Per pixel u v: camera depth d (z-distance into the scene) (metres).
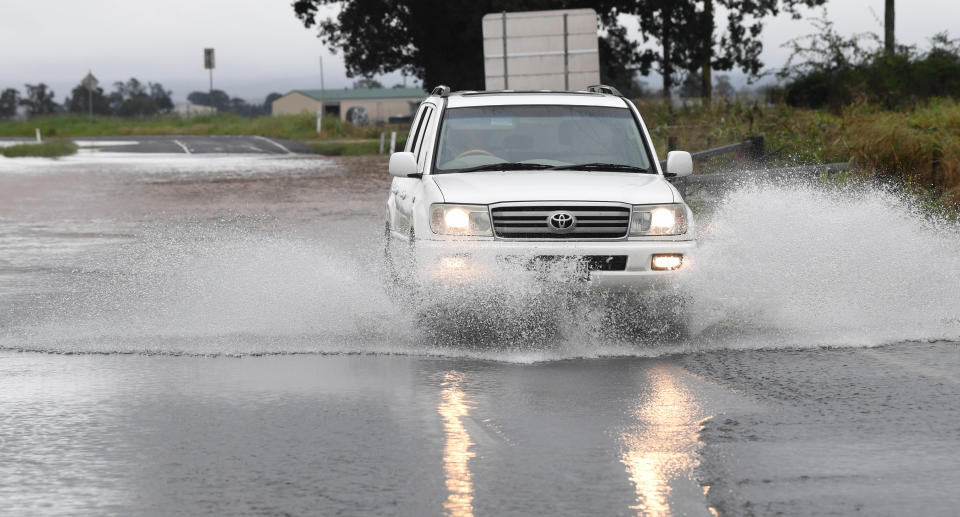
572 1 106.88
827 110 63.91
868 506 9.90
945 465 11.10
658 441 12.06
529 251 17.50
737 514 9.70
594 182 18.58
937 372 15.47
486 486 10.53
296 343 17.58
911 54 70.50
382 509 9.91
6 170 75.69
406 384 14.97
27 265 27.50
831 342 17.61
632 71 119.25
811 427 12.60
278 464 11.33
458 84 111.06
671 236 18.16
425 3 109.88
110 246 31.59
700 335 18.20
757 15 118.75
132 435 12.48
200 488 10.57
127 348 17.30
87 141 145.62
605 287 17.66
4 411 13.59
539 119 20.81
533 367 16.05
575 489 10.42
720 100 59.09
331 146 110.88
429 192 18.53
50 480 10.84
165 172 72.50
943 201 29.98
